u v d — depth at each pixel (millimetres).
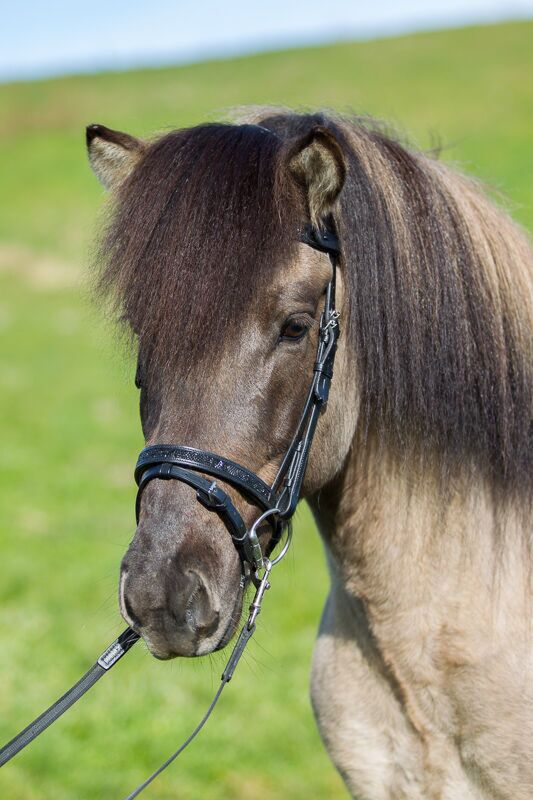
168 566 2299
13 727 5852
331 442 2705
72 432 13641
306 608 7703
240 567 2477
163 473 2365
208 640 2359
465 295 2756
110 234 2572
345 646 3146
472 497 2840
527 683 2742
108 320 2639
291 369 2447
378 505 2887
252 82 38750
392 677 2922
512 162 26656
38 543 9312
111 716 6043
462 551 2838
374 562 2912
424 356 2711
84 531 9688
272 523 2564
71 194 30609
